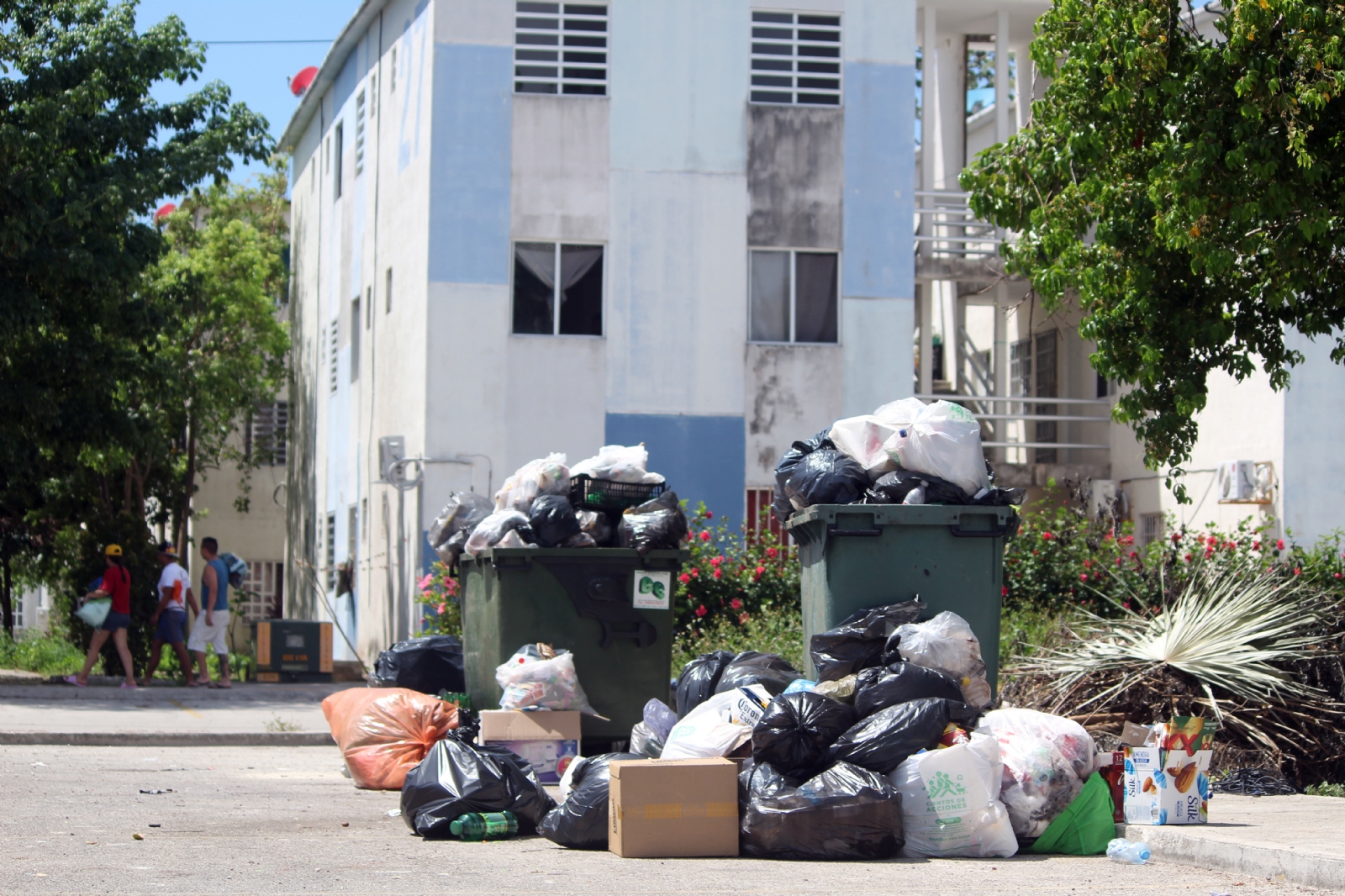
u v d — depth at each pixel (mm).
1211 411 19875
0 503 24891
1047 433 23875
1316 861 6453
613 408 20078
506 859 6984
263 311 29734
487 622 10602
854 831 6992
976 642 8102
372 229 23734
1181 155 10578
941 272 21656
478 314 19969
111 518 22531
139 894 5906
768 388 20344
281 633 21656
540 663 9773
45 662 22953
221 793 9523
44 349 19266
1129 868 6965
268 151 20469
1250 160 10484
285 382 33000
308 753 12672
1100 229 11852
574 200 20219
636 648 10508
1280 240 10719
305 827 7996
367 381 23812
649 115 20359
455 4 20125
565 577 10445
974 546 8703
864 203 20656
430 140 20047
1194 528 19953
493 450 19891
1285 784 9812
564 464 11195
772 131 20562
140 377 20438
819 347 20469
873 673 7719
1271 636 10992
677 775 7141
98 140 19344
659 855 7059
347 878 6363
